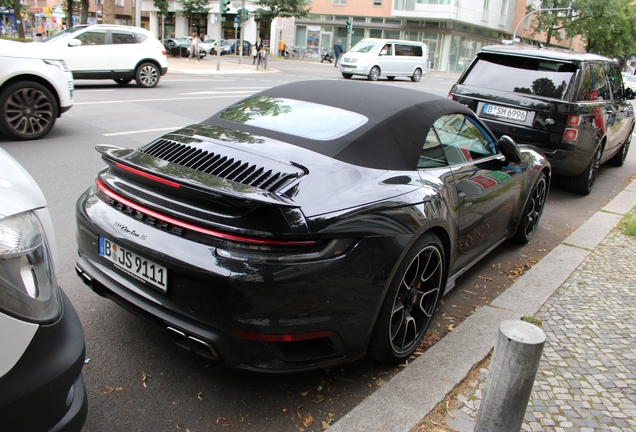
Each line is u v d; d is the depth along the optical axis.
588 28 51.19
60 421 1.75
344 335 2.49
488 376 2.09
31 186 2.03
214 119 3.36
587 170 7.12
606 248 5.12
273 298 2.25
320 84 3.68
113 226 2.60
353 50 26.77
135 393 2.63
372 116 3.08
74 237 4.52
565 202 7.07
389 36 52.28
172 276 2.37
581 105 6.30
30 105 7.90
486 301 3.96
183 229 2.37
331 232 2.37
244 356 2.33
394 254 2.59
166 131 9.11
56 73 8.12
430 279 3.13
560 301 3.89
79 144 7.87
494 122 6.54
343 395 2.73
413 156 3.05
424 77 33.81
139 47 15.09
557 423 2.54
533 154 5.05
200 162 2.68
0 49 7.58
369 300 2.52
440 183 3.12
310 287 2.31
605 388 2.85
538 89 6.45
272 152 2.76
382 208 2.60
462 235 3.48
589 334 3.43
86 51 14.27
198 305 2.31
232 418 2.51
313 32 54.94
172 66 25.14
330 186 2.55
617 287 4.21
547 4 51.12
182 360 2.93
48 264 1.81
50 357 1.70
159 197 2.47
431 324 3.53
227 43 49.97
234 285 2.22
